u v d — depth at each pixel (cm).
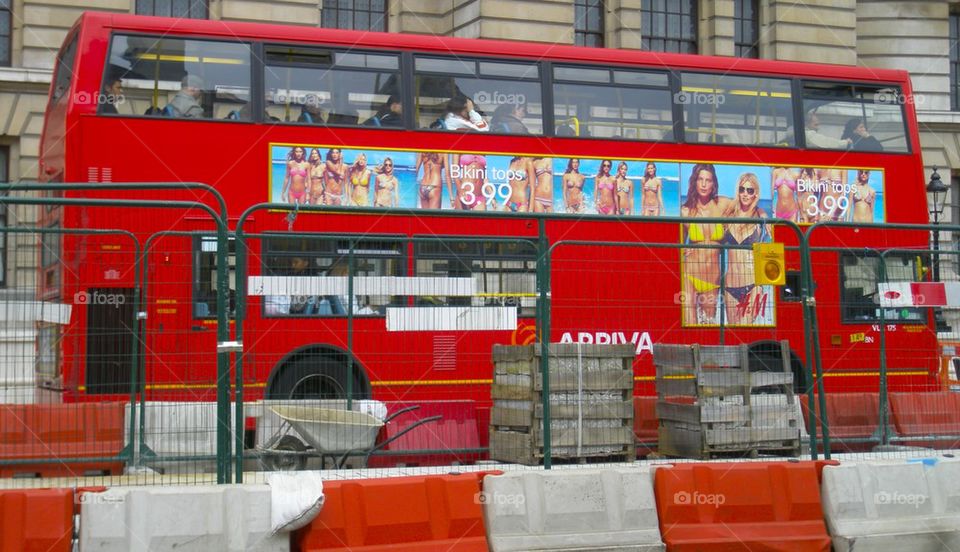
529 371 1141
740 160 1636
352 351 1311
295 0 2489
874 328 1508
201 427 1086
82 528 783
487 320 1197
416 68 1512
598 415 1154
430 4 2702
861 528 941
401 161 1478
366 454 1156
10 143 2270
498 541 863
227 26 1447
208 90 1424
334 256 1355
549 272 1073
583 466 1023
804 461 978
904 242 1666
